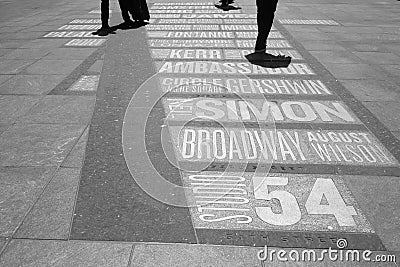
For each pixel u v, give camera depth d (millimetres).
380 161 4730
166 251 3355
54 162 4699
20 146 5070
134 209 3869
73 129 5512
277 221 3727
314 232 3590
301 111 6105
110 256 3297
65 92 6898
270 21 8906
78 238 3492
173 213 3816
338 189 4195
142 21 13172
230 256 3311
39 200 4000
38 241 3457
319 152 4926
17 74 7965
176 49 9680
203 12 15305
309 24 13086
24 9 17281
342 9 16484
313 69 8211
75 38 11125
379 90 7059
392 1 19281
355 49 9953
